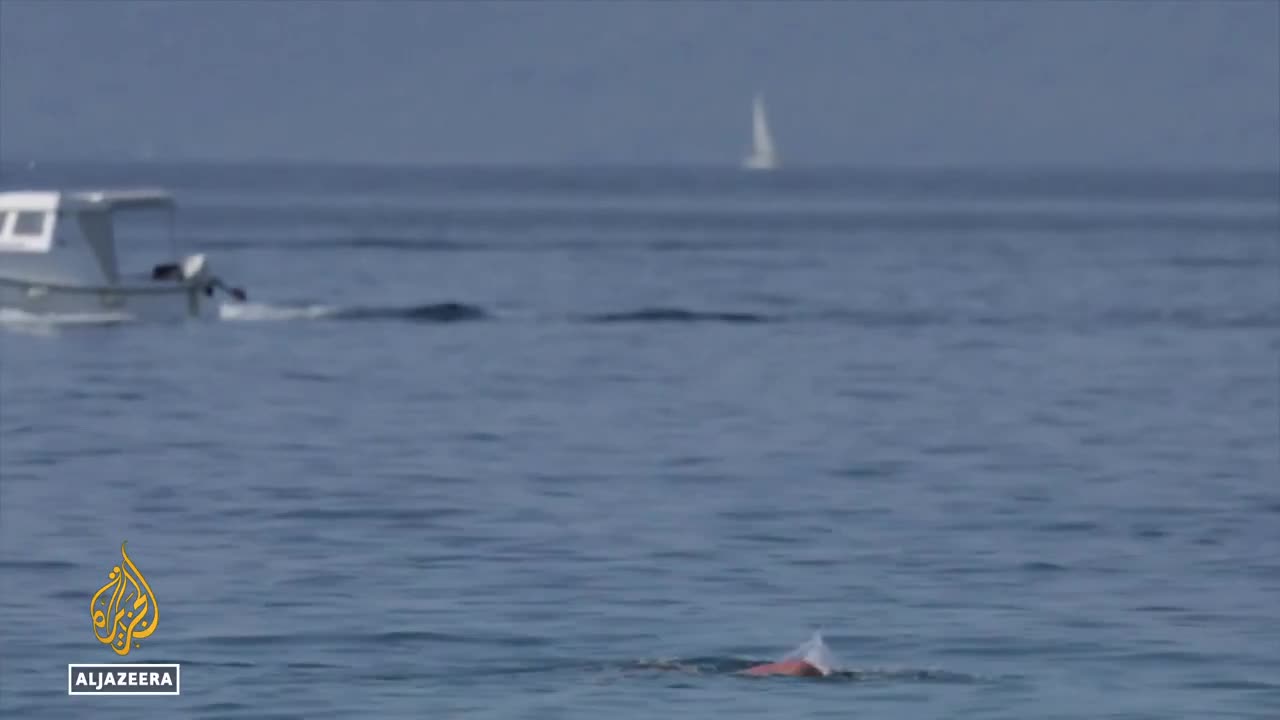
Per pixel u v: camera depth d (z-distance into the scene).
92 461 150.00
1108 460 152.50
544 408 185.25
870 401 192.00
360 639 92.44
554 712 80.81
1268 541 118.19
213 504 130.00
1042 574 108.00
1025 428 172.38
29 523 122.75
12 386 199.88
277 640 92.19
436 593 102.25
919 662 88.81
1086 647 91.44
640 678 86.06
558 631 94.19
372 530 120.56
